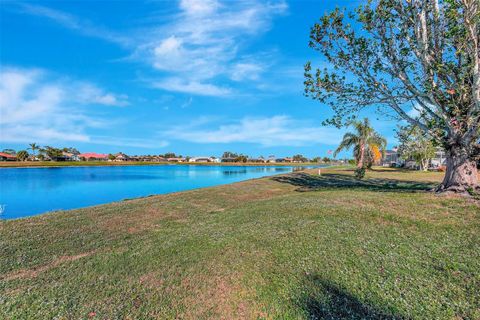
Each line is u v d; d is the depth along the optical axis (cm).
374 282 408
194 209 1036
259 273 454
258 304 377
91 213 974
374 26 984
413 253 492
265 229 662
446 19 872
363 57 1021
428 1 911
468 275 411
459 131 891
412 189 1230
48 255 581
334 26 1034
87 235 717
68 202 1733
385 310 346
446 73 831
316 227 651
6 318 355
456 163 937
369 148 3831
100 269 496
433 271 429
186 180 3419
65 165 7138
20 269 515
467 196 848
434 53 912
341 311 352
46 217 918
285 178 2338
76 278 464
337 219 706
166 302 386
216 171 5994
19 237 702
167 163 11156
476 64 781
